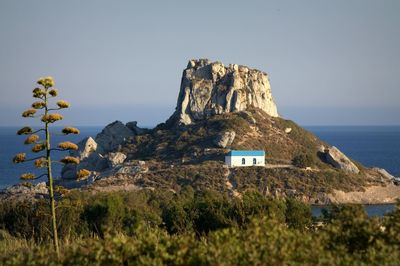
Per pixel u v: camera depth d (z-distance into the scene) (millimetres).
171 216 110500
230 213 103375
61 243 77562
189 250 50625
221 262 46156
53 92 70125
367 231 54062
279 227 51469
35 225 102500
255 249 47312
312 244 49062
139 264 48938
